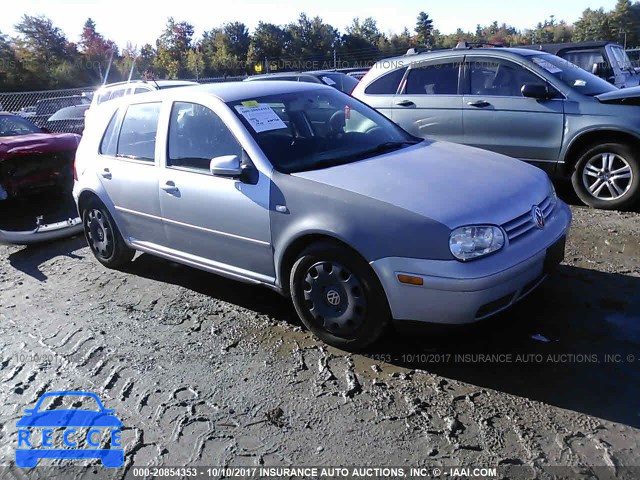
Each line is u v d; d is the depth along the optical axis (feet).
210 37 194.29
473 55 22.29
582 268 15.19
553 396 10.02
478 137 22.11
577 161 20.34
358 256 11.11
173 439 9.70
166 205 14.52
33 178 23.00
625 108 19.01
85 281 17.22
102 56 200.75
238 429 9.81
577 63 38.24
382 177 11.84
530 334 12.06
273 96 14.48
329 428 9.65
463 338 12.10
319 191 11.53
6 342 13.62
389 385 10.70
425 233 10.36
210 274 16.93
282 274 12.55
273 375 11.33
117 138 16.33
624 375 10.45
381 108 24.32
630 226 18.16
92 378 11.77
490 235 10.50
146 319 14.24
